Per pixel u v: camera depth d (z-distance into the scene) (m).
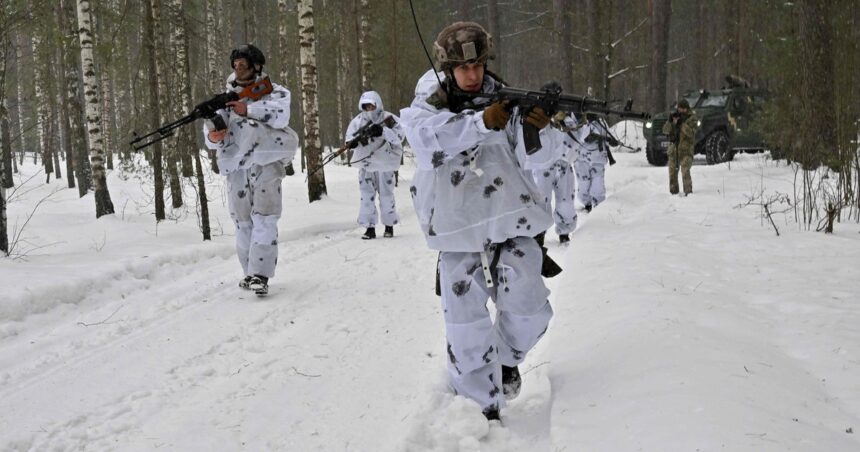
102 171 13.13
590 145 11.06
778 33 14.05
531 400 3.51
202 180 9.43
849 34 8.54
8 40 9.16
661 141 19.64
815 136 11.98
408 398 3.84
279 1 22.20
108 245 9.17
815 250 6.73
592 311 4.58
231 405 3.86
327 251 8.65
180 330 5.30
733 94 19.28
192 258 8.06
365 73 20.27
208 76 23.53
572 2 33.34
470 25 3.06
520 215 3.13
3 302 5.54
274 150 6.19
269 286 6.74
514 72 49.75
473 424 3.06
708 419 2.74
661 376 3.26
